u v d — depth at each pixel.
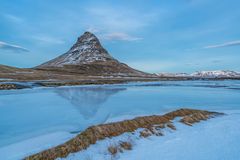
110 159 9.73
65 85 66.50
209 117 18.64
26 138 13.22
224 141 11.69
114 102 30.02
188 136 12.97
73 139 11.41
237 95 41.38
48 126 16.45
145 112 21.73
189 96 39.03
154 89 56.84
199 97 37.53
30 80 74.06
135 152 10.60
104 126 13.02
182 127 15.14
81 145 10.91
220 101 32.12
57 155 9.91
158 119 15.88
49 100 32.12
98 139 11.75
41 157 9.70
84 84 72.06
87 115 20.50
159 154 10.12
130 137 12.42
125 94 42.16
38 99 33.25
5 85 51.34
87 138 11.59
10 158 9.99
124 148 11.09
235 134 13.06
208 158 9.38
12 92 44.81
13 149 11.16
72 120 18.44
